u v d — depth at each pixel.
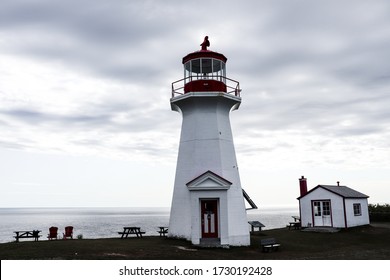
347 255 16.55
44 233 51.22
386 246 20.42
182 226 18.59
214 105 19.12
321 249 18.98
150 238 20.05
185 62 20.03
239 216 18.33
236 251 16.58
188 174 18.81
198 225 17.23
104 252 14.24
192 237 17.14
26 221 95.94
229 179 18.55
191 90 19.03
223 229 17.16
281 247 19.00
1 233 54.19
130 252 14.53
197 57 19.48
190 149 19.09
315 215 29.25
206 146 18.75
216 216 17.94
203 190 17.45
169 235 19.34
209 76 20.09
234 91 19.81
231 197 18.25
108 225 71.25
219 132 18.94
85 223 81.06
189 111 19.62
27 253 13.79
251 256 15.59
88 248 15.00
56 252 14.02
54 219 110.00
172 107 20.77
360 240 22.95
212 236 17.78
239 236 17.94
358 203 29.92
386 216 37.12
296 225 30.86
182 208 18.77
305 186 31.00
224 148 18.95
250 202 20.75
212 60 19.56
